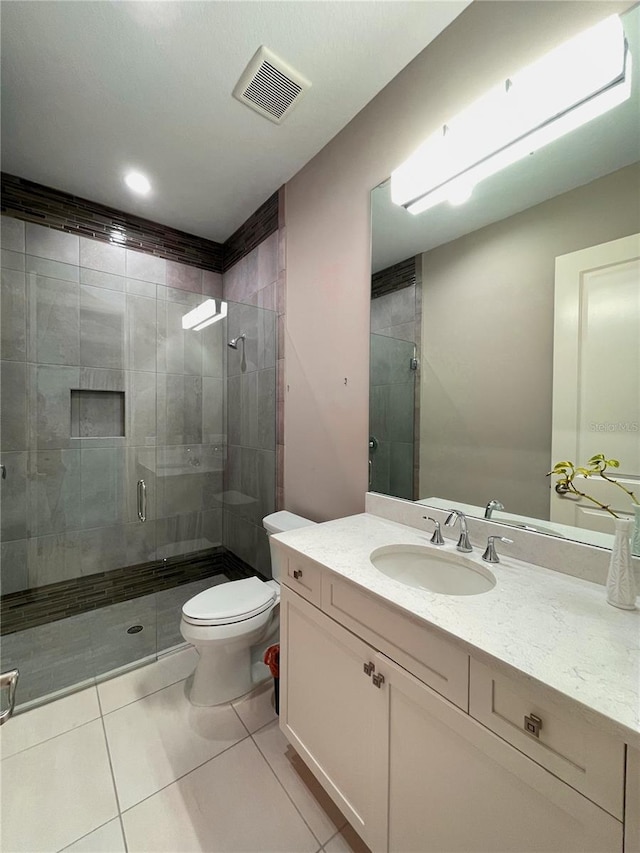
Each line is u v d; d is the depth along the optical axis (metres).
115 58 1.35
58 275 2.17
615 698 0.55
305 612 1.17
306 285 1.98
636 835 0.50
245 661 1.64
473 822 0.71
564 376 1.05
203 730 1.42
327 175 1.81
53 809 1.12
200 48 1.32
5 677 0.61
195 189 2.19
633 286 0.92
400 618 0.85
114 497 2.36
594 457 0.99
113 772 1.25
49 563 2.15
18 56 1.34
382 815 0.90
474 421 1.27
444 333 1.36
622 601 0.82
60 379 2.17
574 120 0.99
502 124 1.07
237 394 2.62
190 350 2.62
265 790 1.19
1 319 2.00
